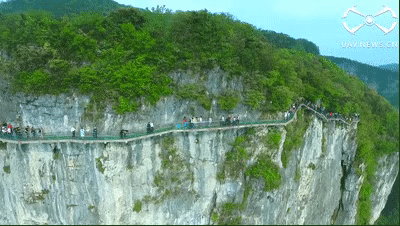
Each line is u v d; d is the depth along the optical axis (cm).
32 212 4044
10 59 3991
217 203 4434
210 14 4825
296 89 4878
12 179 3934
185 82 4216
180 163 4169
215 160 4309
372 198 5931
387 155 5959
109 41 4075
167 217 4241
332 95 5381
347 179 5681
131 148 3825
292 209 4919
